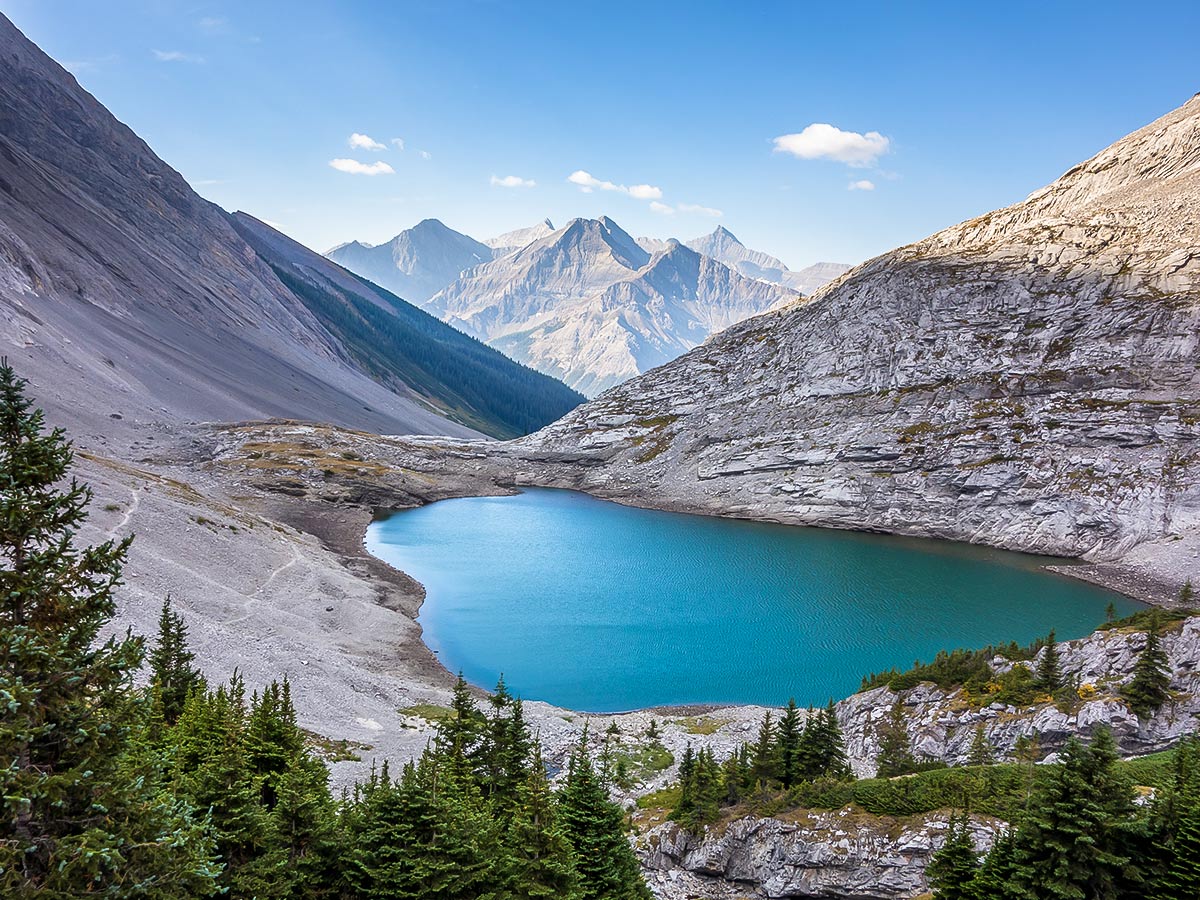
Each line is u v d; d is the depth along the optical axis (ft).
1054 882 93.66
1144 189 653.30
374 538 485.15
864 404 636.07
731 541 514.27
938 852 109.70
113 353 618.44
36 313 558.15
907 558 472.44
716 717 243.19
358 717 205.26
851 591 395.14
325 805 107.86
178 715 159.02
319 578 334.44
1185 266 569.23
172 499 337.31
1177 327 536.83
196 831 61.21
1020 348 599.57
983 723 179.52
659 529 551.18
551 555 462.19
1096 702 169.78
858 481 581.12
